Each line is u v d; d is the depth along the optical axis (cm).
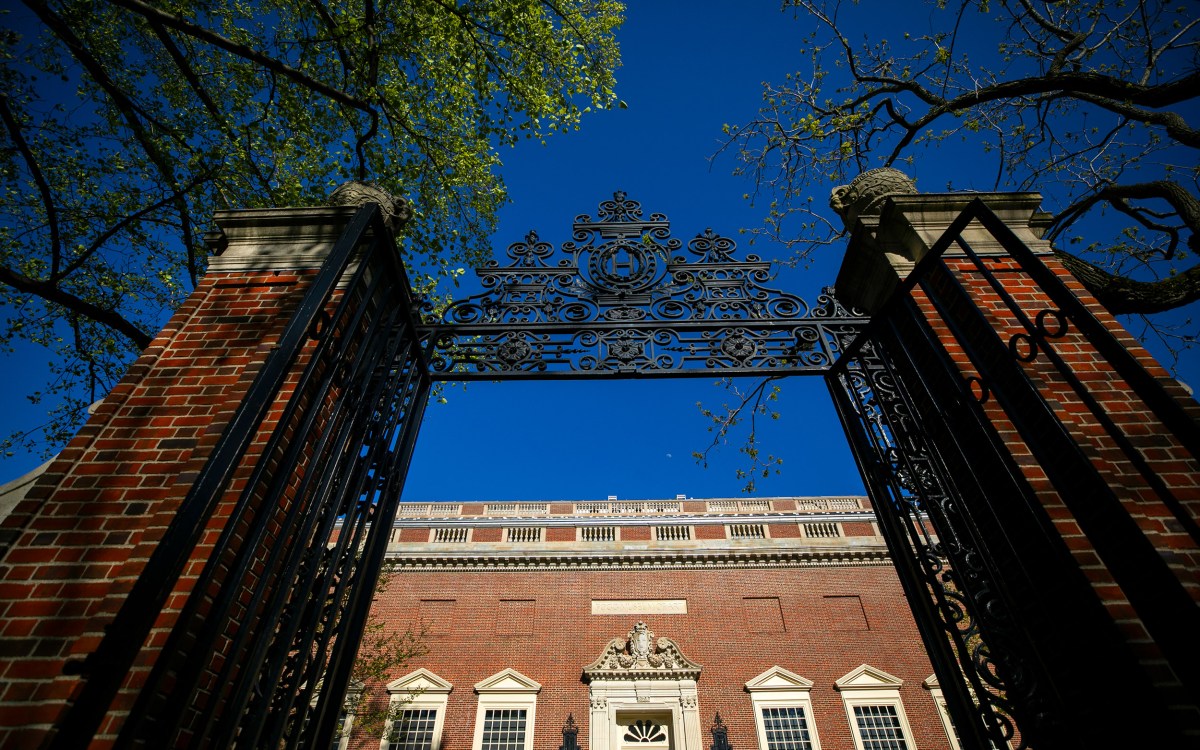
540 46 894
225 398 352
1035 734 311
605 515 2200
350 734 1659
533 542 2084
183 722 255
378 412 425
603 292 540
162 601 173
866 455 464
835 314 523
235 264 441
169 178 738
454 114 943
